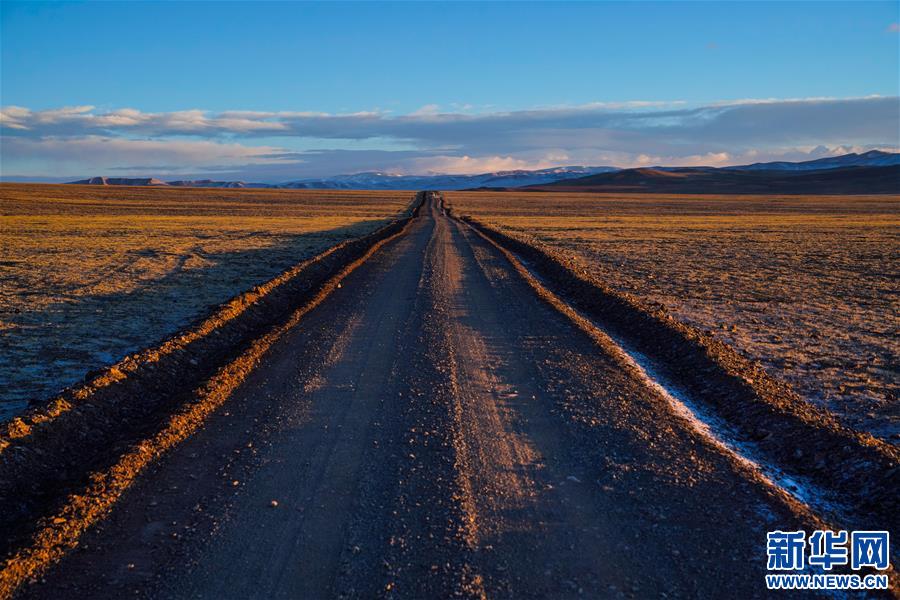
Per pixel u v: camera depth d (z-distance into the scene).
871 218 76.81
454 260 27.22
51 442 6.73
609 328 14.05
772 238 45.09
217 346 11.62
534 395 8.73
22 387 9.71
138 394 8.63
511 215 81.31
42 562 4.66
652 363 11.05
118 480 5.95
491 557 4.71
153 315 15.66
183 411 7.77
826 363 11.05
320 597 4.23
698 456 6.65
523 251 31.80
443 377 9.57
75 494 5.62
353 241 35.09
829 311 16.61
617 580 4.45
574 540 4.97
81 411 7.47
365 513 5.37
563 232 49.78
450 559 4.67
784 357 11.49
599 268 26.08
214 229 49.59
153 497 5.68
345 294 17.94
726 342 12.73
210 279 22.31
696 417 8.20
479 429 7.41
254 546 4.86
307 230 49.94
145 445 6.71
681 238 44.56
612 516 5.36
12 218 60.69
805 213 90.38
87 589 4.34
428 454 6.65
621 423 7.63
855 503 5.87
